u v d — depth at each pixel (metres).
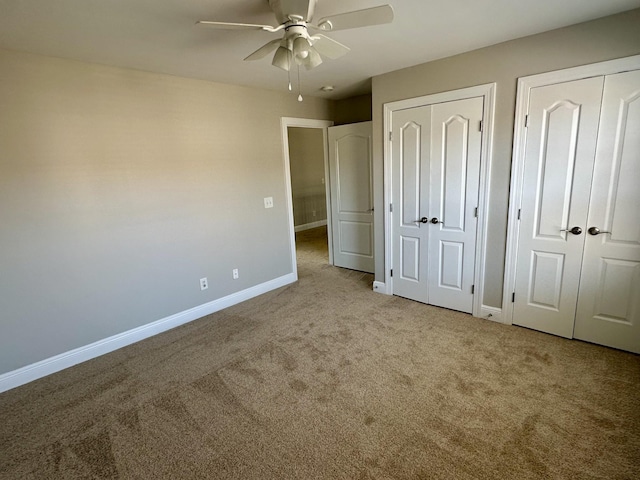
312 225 8.23
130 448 1.81
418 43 2.51
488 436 1.77
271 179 3.97
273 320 3.28
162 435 1.89
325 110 4.53
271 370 2.45
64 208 2.54
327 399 2.11
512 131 2.66
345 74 3.28
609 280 2.44
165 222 3.11
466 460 1.64
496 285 2.98
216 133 3.39
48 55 2.38
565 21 2.22
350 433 1.84
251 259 3.87
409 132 3.24
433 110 3.04
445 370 2.34
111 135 2.72
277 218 4.09
